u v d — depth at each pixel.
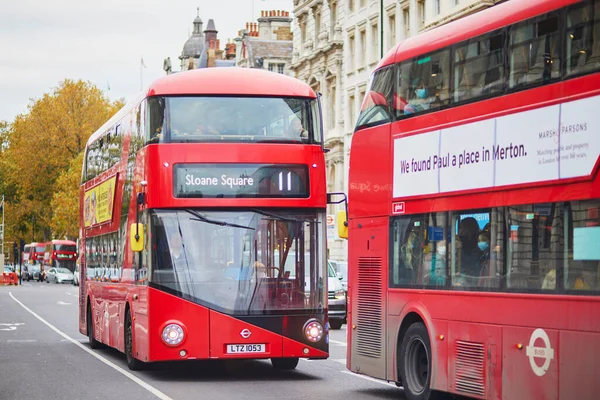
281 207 21.67
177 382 21.73
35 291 97.44
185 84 21.89
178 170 21.53
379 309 18.45
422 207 17.00
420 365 17.30
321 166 22.05
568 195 13.21
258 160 21.70
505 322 14.52
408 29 69.44
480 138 15.32
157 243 21.38
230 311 21.23
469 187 15.59
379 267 18.50
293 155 21.88
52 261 134.88
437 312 16.47
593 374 12.61
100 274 29.05
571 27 13.33
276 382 21.67
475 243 15.38
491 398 14.83
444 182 16.31
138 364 24.22
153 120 21.81
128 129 24.98
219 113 21.84
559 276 13.32
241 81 22.05
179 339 21.12
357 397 18.89
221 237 21.45
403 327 17.75
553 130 13.57
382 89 18.58
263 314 21.31
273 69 113.00
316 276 21.67
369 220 18.88
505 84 14.76
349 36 80.75
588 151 12.84
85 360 27.33
